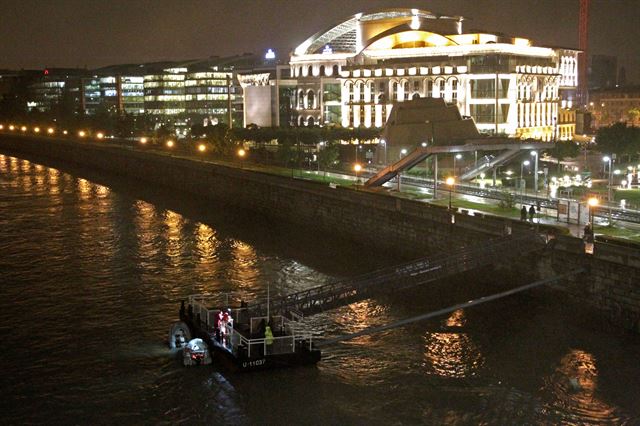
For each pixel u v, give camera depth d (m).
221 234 123.75
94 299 83.94
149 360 65.06
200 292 87.06
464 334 70.25
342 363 63.91
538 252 78.75
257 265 100.56
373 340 69.12
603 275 71.50
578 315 74.12
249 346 60.62
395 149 183.75
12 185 191.50
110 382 60.72
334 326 73.38
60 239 119.06
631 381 59.41
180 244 115.12
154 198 168.88
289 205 135.62
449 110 187.25
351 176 160.38
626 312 69.44
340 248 111.25
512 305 78.19
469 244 90.44
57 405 56.94
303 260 103.25
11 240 118.12
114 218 140.12
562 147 170.88
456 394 57.91
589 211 91.94
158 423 54.22
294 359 62.09
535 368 62.25
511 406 55.88
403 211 103.38
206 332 65.62
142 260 104.00
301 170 161.25
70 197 169.12
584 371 61.41
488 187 136.12
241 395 57.97
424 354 65.69
